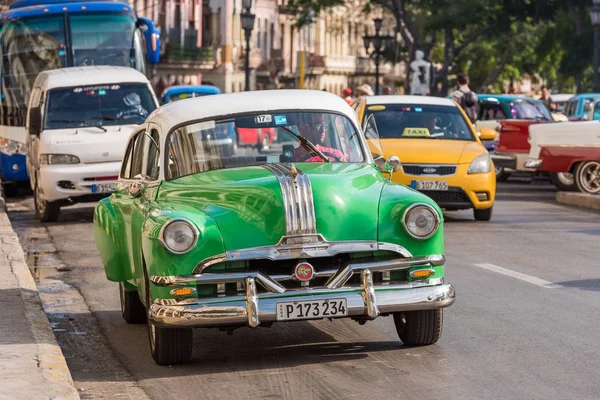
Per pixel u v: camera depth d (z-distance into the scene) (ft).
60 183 92.22
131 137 48.49
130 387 37.17
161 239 37.60
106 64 123.34
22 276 56.70
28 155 99.25
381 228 38.55
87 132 93.97
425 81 236.84
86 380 38.37
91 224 90.63
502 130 125.49
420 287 38.65
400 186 40.45
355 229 38.34
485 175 84.33
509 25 319.88
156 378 38.22
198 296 37.70
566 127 106.22
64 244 78.02
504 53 395.14
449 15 313.94
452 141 86.38
